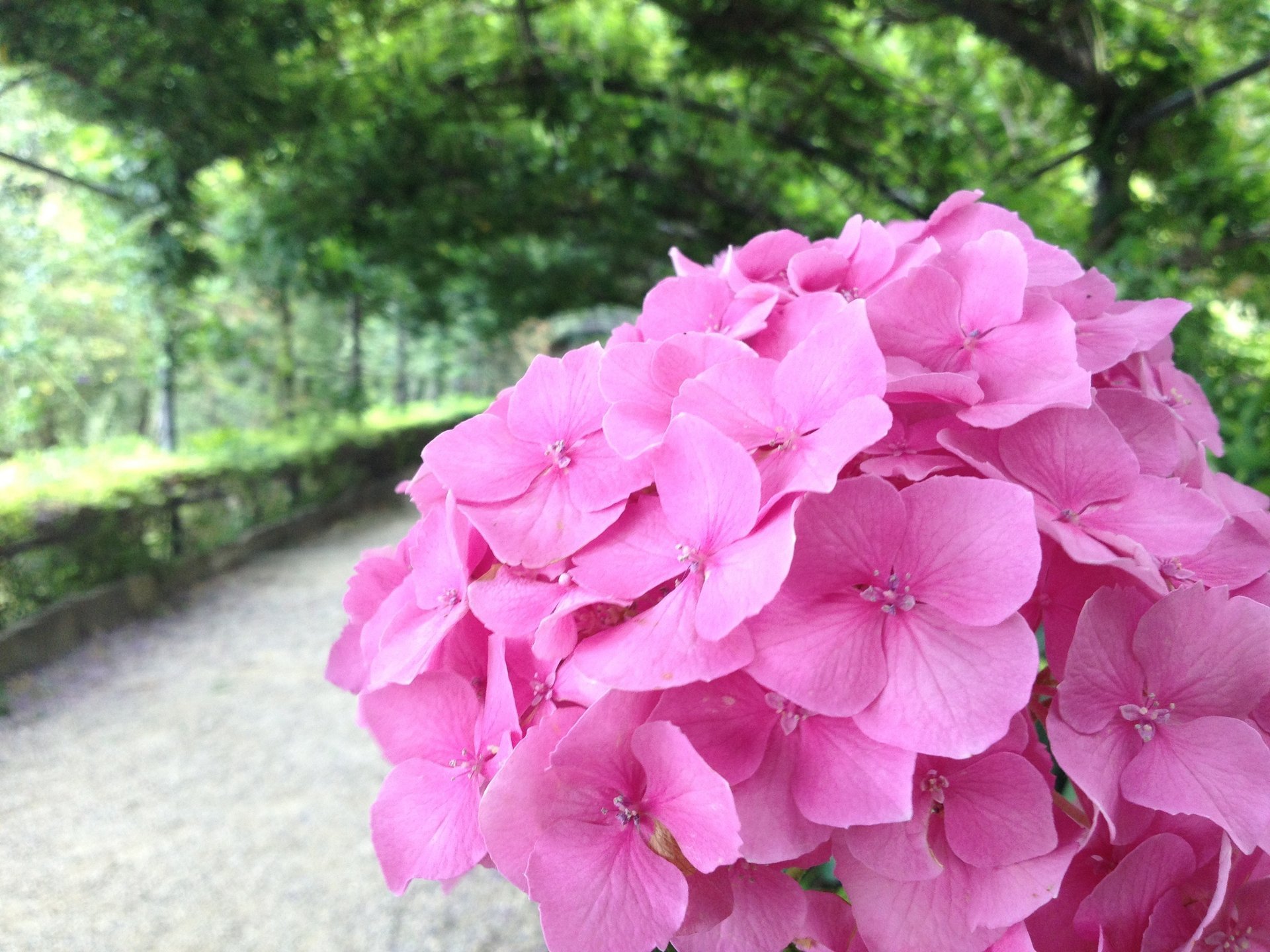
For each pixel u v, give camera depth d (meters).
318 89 6.76
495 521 0.69
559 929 0.57
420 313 11.71
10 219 7.32
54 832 3.69
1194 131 4.48
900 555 0.60
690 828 0.57
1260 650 0.59
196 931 3.09
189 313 9.38
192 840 3.64
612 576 0.64
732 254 0.98
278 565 8.20
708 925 0.60
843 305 0.76
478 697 0.73
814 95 6.08
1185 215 4.21
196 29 5.86
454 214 8.02
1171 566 0.66
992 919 0.57
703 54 5.67
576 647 0.63
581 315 15.73
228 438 9.58
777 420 0.68
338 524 10.29
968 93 6.14
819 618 0.59
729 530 0.61
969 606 0.57
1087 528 0.64
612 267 10.12
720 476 0.61
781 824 0.57
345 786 4.08
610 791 0.61
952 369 0.74
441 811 0.69
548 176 7.57
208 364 10.79
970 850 0.59
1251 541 0.70
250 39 6.14
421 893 3.31
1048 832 0.57
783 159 7.01
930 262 0.80
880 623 0.59
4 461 7.68
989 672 0.55
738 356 0.72
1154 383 0.81
